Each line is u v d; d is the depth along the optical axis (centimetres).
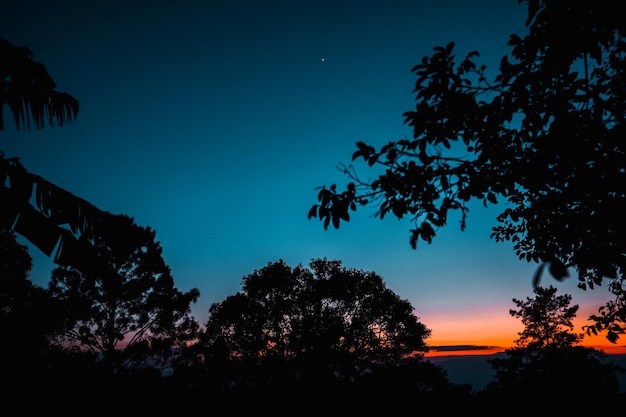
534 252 700
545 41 390
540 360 1082
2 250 1658
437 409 1135
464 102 414
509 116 418
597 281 646
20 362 1116
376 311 2133
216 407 1103
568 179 396
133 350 1939
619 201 347
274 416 1123
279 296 2222
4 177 573
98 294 1956
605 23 366
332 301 2236
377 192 443
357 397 1299
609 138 382
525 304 2178
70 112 608
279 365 2002
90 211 643
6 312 1585
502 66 424
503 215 739
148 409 984
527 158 423
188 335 2188
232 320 2161
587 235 369
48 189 606
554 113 410
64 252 613
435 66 430
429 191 429
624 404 889
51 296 1872
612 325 641
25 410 859
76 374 1066
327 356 2044
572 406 917
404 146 443
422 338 2155
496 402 1049
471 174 429
